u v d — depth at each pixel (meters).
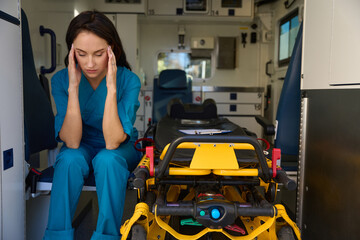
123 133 1.56
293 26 4.80
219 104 5.24
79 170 1.51
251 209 1.28
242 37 5.81
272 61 5.66
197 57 5.88
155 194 1.68
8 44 1.41
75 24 1.45
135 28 5.07
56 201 1.50
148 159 1.54
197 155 1.32
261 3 5.54
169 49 5.86
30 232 1.86
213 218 1.26
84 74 1.70
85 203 2.42
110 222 1.47
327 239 1.59
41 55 2.60
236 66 5.88
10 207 1.43
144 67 5.88
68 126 1.55
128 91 1.70
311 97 1.77
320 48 1.66
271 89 5.73
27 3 2.33
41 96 2.05
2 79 1.36
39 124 2.00
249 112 5.26
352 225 1.40
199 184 1.54
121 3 4.99
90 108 1.71
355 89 1.35
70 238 1.49
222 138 1.24
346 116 1.43
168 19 5.43
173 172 1.35
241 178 1.62
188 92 4.68
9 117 1.42
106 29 1.47
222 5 5.32
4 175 1.37
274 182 1.52
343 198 1.46
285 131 2.18
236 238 1.30
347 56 1.40
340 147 1.48
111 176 1.48
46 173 1.74
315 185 1.71
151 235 1.47
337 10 1.49
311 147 1.76
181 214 1.28
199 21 5.62
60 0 3.09
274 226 1.39
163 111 4.60
